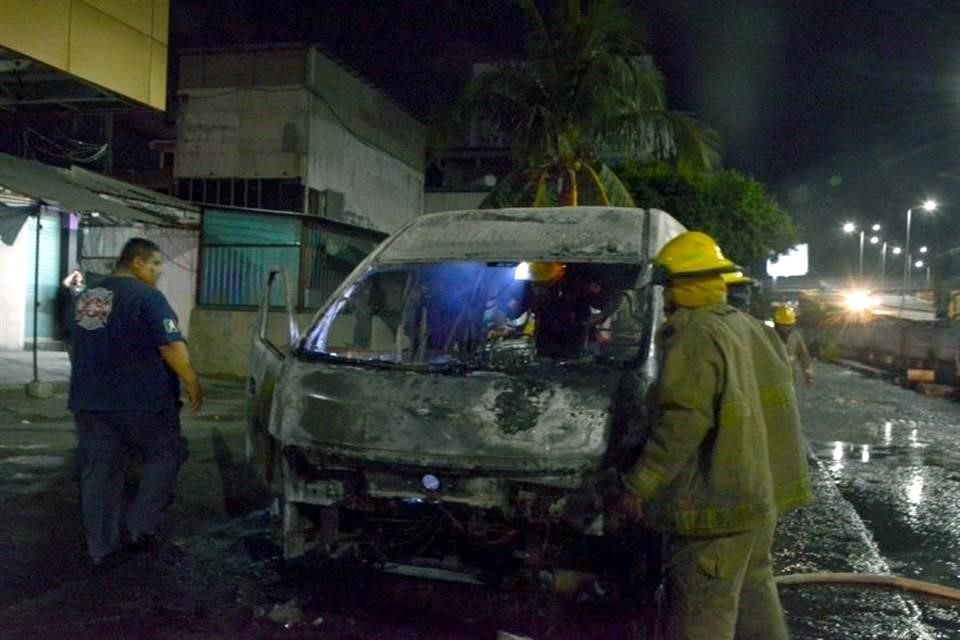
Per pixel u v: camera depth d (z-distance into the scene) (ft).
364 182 71.10
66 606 14.30
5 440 27.71
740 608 10.57
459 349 19.35
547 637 13.71
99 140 59.82
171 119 74.90
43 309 50.44
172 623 13.83
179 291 48.44
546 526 13.26
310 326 16.03
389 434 13.44
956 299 73.67
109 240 49.21
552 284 18.44
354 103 68.90
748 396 9.91
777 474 10.39
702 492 9.86
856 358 87.97
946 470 29.60
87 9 36.22
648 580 13.58
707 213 96.68
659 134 53.62
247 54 62.34
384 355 18.52
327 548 14.19
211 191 62.75
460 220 18.12
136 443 16.52
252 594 15.17
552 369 14.12
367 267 17.10
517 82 53.62
